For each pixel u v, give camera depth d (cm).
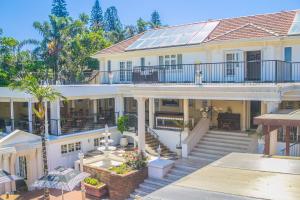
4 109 2945
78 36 4569
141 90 2058
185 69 2425
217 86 1706
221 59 2233
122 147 2520
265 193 596
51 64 4234
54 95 1912
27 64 3603
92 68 4647
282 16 2378
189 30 2708
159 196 593
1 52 3538
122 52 2777
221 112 2427
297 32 1944
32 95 1978
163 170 1884
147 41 2797
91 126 2591
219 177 710
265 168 779
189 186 649
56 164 2180
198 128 2270
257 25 2327
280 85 1550
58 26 4312
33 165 2030
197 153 2131
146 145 2308
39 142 2031
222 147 2114
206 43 2188
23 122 2361
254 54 2117
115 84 2730
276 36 1923
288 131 1206
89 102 3278
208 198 575
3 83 2873
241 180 683
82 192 1747
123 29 6675
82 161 2033
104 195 1877
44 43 4234
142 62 2728
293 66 1994
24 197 1878
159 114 2573
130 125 2577
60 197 1861
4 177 1596
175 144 2330
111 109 3083
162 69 2220
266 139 1244
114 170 1888
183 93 1858
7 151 1822
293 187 627
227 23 2603
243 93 1623
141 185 1864
